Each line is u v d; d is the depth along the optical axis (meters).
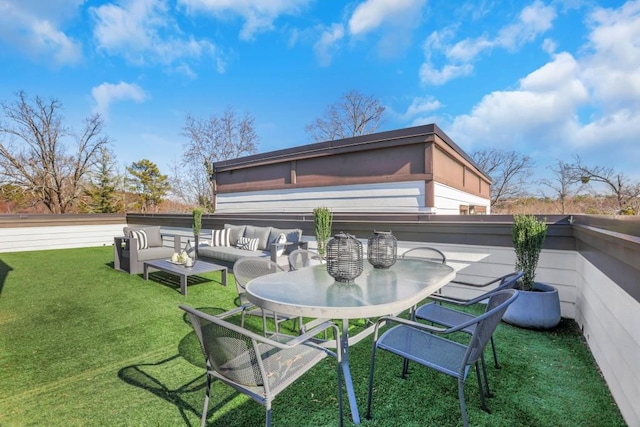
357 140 5.42
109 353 2.57
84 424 1.73
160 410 1.84
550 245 3.37
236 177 7.62
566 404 1.88
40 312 3.59
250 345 1.38
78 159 16.31
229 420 1.75
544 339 2.79
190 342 2.78
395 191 5.11
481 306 3.68
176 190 17.05
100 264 6.63
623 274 1.63
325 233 4.86
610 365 2.01
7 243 8.59
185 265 4.59
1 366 2.36
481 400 1.83
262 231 5.73
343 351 1.94
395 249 2.66
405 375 2.19
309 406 1.89
